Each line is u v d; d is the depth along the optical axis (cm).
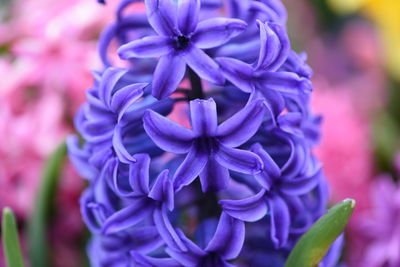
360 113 64
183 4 34
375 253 51
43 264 46
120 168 35
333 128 54
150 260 35
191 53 34
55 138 49
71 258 50
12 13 61
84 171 37
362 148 55
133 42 34
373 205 54
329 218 34
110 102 35
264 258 37
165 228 34
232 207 34
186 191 38
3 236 36
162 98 34
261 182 34
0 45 53
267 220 37
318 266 36
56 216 49
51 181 46
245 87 34
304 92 35
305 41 75
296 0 75
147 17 35
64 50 51
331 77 75
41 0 54
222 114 37
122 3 36
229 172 36
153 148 36
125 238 36
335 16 77
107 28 37
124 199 35
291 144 35
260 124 34
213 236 34
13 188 49
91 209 37
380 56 70
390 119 66
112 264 37
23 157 49
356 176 54
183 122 42
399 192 51
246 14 36
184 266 35
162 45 34
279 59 34
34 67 50
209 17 37
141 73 36
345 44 75
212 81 33
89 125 36
